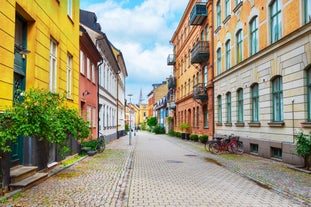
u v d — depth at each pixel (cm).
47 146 1064
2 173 723
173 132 4944
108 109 3128
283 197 779
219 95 2561
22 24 1011
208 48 2881
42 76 1086
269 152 1611
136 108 13788
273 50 1559
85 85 1917
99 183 919
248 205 697
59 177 997
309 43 1263
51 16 1192
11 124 759
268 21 1641
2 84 775
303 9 1311
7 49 803
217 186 925
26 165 951
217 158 1712
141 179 1041
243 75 1991
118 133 4181
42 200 692
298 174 1131
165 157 1784
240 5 2042
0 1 766
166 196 787
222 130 2459
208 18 2891
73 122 1040
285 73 1454
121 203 707
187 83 4019
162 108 7200
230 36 2264
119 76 4450
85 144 1762
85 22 2766
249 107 1897
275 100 1593
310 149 1172
